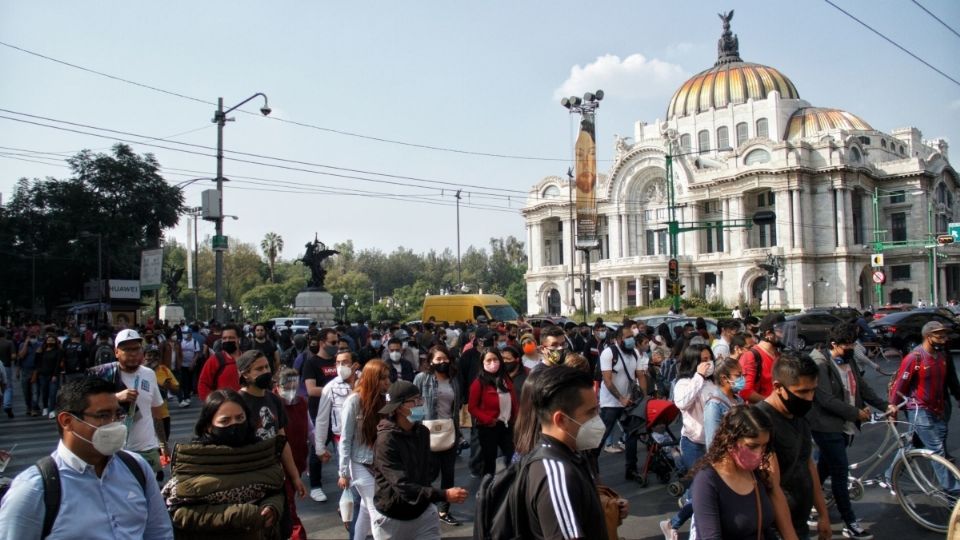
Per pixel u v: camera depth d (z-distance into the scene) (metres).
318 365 12.05
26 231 56.03
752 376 9.49
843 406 8.02
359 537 7.30
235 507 5.40
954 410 16.05
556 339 10.07
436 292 158.75
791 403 5.81
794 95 94.50
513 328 19.20
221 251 25.88
